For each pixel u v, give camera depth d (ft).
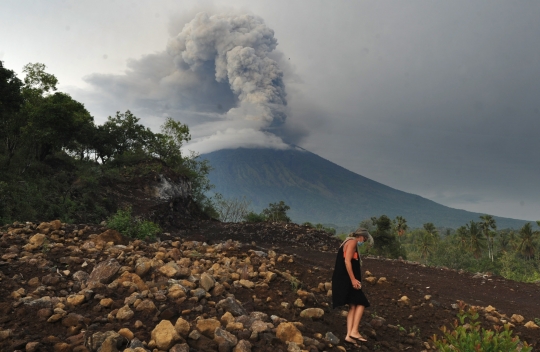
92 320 13.83
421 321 22.07
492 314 25.73
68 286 17.48
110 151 119.24
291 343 13.67
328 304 21.45
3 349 11.05
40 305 14.37
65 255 21.97
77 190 74.69
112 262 18.95
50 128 81.92
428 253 246.27
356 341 16.90
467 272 53.72
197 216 108.68
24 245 23.40
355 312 17.31
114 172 92.89
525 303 36.70
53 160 94.17
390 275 44.09
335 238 86.79
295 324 16.03
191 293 17.03
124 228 35.78
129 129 123.34
